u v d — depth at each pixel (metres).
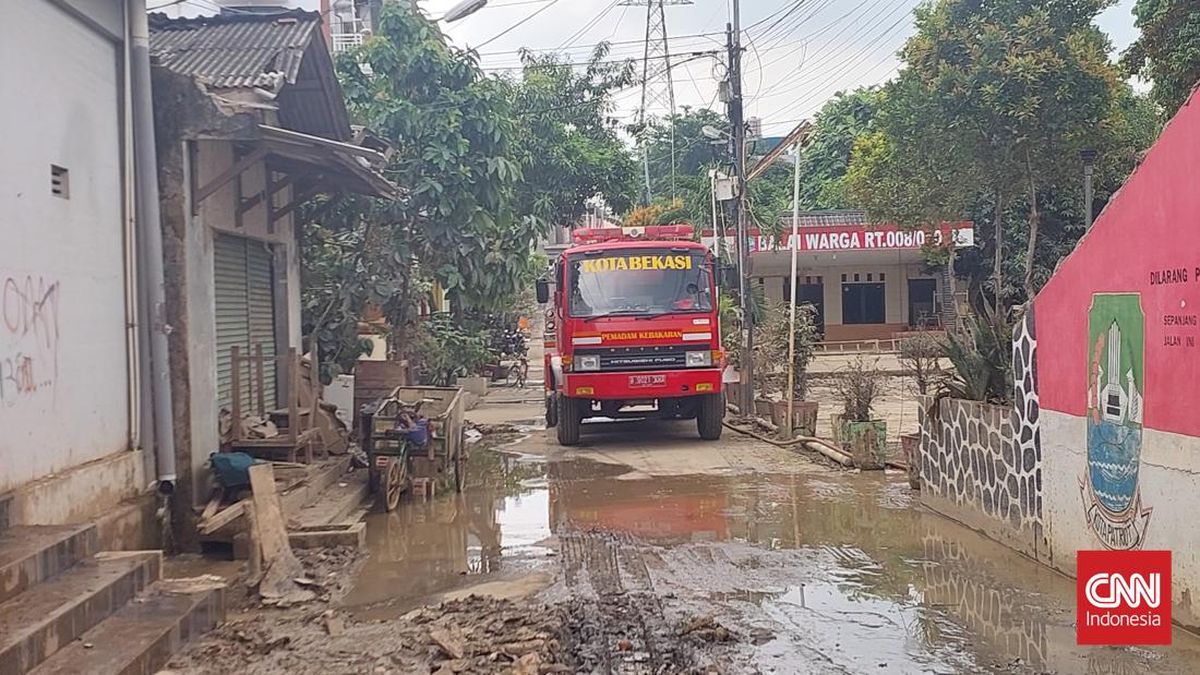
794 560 7.71
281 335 11.77
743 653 5.62
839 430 12.62
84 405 6.93
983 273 30.62
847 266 36.47
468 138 15.02
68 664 4.77
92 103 7.21
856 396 12.46
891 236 31.91
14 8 6.14
